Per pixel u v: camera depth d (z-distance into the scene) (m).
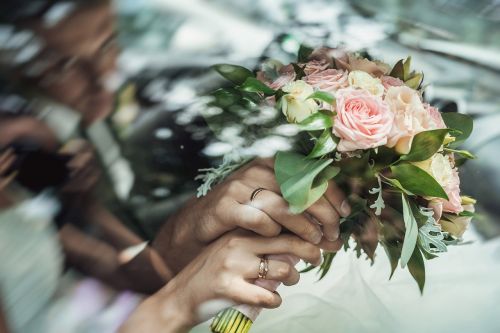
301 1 0.73
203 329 0.67
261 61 0.70
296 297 0.75
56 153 0.62
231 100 0.66
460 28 0.82
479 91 0.82
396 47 0.79
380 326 0.71
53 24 0.60
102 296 0.62
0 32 0.59
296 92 0.65
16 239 0.61
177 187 0.69
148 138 0.66
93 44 0.61
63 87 0.61
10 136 0.60
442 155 0.68
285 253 0.66
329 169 0.64
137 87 0.64
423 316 0.72
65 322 0.60
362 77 0.66
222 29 0.69
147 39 0.65
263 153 0.66
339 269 0.78
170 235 0.69
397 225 0.66
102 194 0.65
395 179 0.64
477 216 0.71
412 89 0.69
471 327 0.71
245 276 0.65
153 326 0.62
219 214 0.67
